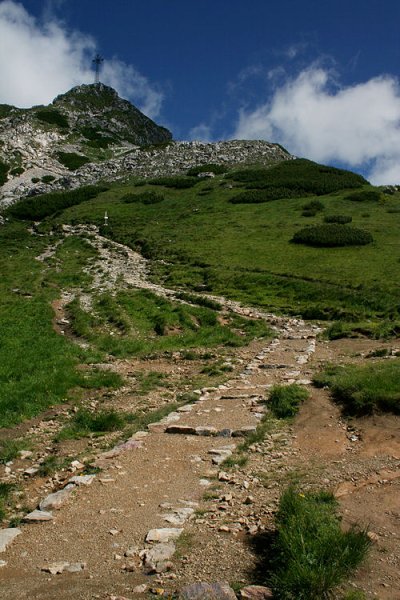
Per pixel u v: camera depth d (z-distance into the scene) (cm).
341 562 635
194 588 608
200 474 1022
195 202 8206
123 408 1608
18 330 2777
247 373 1897
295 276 4334
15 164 12419
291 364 1977
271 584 616
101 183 10400
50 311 3334
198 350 2398
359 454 1048
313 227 5872
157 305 3481
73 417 1523
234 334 2725
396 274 4181
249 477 983
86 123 16425
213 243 5859
